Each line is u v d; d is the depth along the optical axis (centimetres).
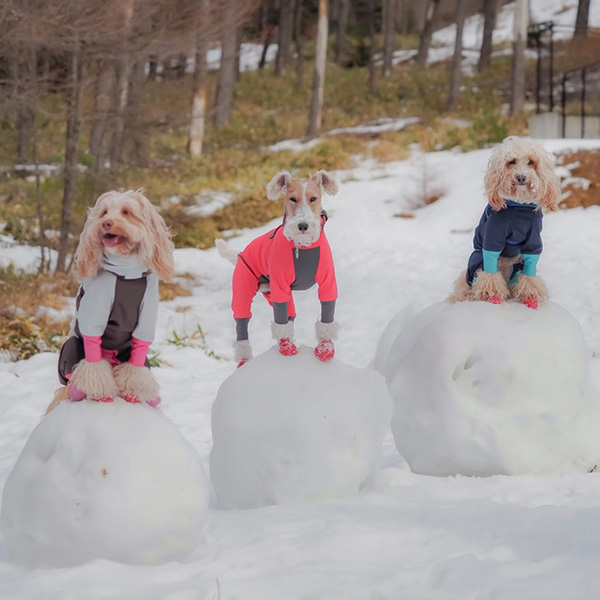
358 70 4284
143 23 1452
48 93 1516
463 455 604
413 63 4591
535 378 599
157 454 441
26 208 2088
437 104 3584
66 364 469
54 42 1348
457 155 2588
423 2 5847
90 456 433
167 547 441
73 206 1739
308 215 520
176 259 1912
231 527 503
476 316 612
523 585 367
